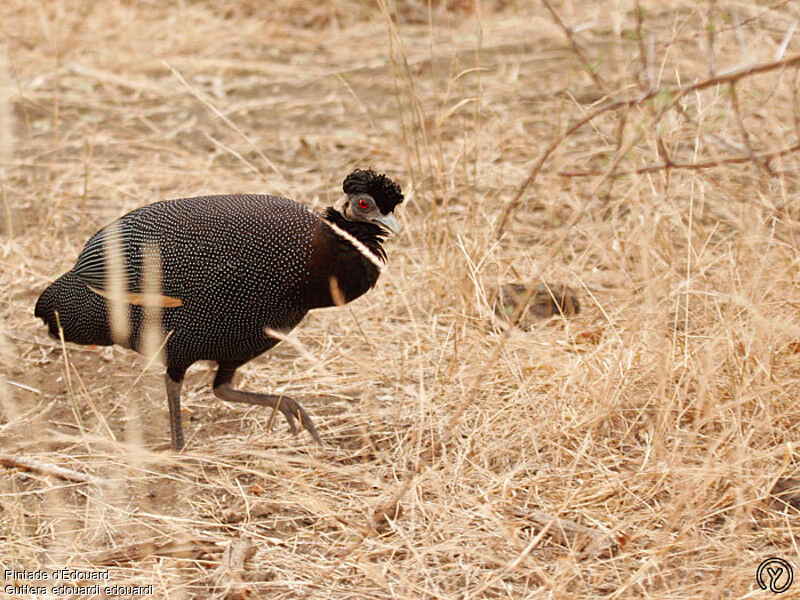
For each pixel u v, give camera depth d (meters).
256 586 6.46
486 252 9.55
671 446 7.48
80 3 17.67
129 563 6.66
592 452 7.60
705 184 10.05
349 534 6.93
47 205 11.92
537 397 8.11
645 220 8.81
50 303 8.19
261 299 7.56
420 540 6.83
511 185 11.90
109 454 7.61
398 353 9.18
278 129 14.09
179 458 7.73
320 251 7.57
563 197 11.38
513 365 8.43
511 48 16.48
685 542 6.46
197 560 6.70
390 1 18.05
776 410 7.62
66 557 6.72
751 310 7.49
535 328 9.35
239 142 13.65
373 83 15.58
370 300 10.02
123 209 11.85
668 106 6.18
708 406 7.41
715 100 8.98
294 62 16.61
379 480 7.44
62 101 14.78
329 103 14.94
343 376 8.93
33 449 8.00
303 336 9.65
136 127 14.21
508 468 7.56
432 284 9.95
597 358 8.21
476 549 6.70
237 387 8.95
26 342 9.66
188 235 7.57
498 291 9.41
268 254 7.48
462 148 10.90
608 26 16.25
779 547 6.61
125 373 9.27
